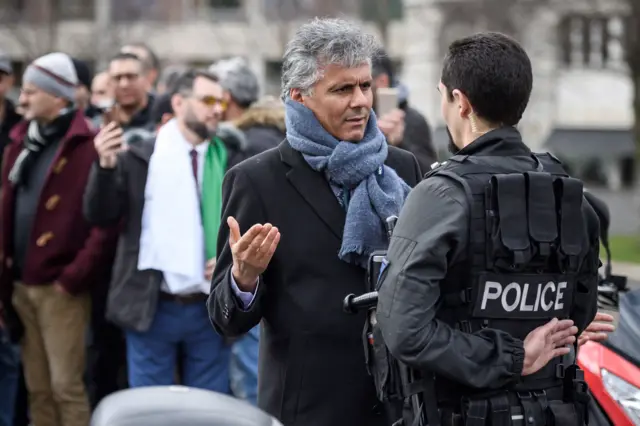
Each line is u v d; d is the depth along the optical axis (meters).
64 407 8.17
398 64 47.03
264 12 48.12
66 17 44.50
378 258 4.35
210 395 2.68
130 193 7.37
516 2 34.50
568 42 46.12
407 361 3.82
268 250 4.36
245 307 4.55
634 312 5.64
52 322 8.09
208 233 7.43
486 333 3.90
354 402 4.64
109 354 8.62
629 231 41.94
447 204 3.89
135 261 7.36
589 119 47.00
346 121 4.70
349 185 4.71
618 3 31.03
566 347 4.01
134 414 2.51
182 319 7.40
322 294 4.65
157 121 9.17
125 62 9.27
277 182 4.74
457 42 4.21
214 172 7.52
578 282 4.19
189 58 48.59
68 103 8.23
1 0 43.09
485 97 4.09
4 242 8.23
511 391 3.96
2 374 8.47
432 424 3.96
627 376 5.29
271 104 8.33
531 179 3.93
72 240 8.04
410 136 9.13
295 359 4.66
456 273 3.92
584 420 4.07
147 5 48.09
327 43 4.63
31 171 8.20
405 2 46.12
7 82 9.44
